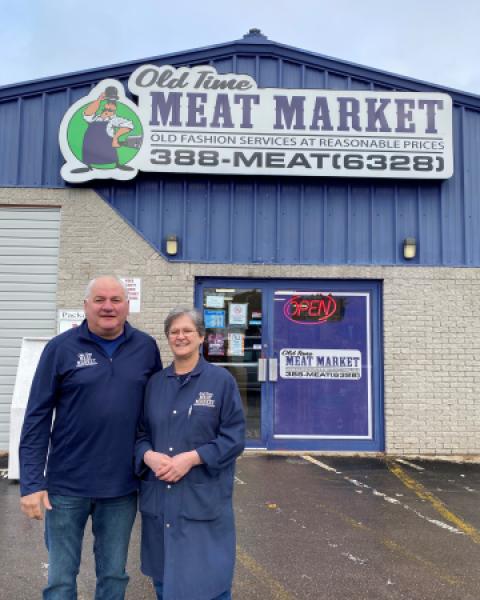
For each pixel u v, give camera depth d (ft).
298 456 23.76
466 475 21.08
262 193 25.38
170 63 25.50
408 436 24.25
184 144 24.77
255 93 25.11
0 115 25.27
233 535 8.94
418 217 25.46
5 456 23.76
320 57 25.91
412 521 15.81
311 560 13.10
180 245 24.97
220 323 25.03
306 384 24.88
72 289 24.56
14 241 25.09
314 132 25.07
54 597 8.91
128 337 9.57
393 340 24.67
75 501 8.99
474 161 25.98
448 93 25.95
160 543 8.66
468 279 25.07
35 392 9.07
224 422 8.87
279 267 24.82
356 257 25.21
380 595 11.42
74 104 24.79
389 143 25.16
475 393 24.48
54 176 25.17
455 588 11.75
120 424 9.04
